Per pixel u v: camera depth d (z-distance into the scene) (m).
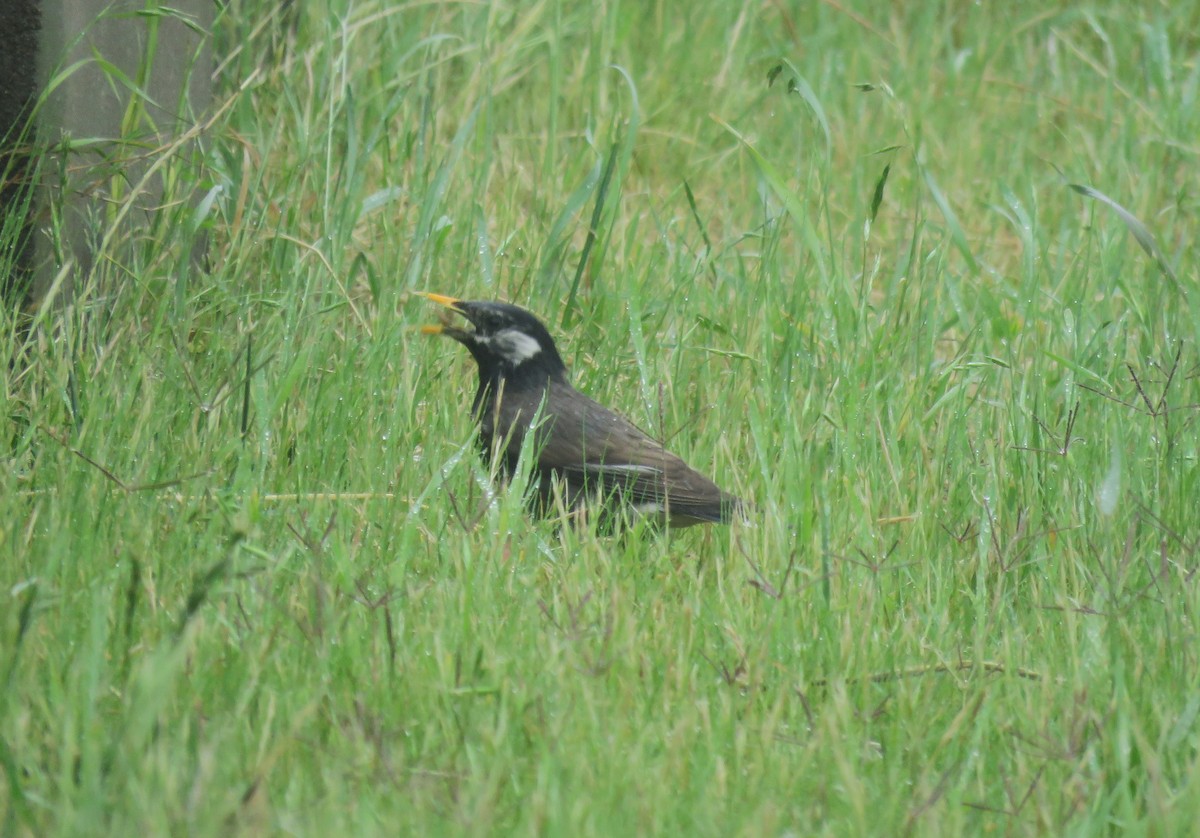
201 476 8.61
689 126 16.52
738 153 16.19
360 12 14.09
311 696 6.82
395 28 15.06
